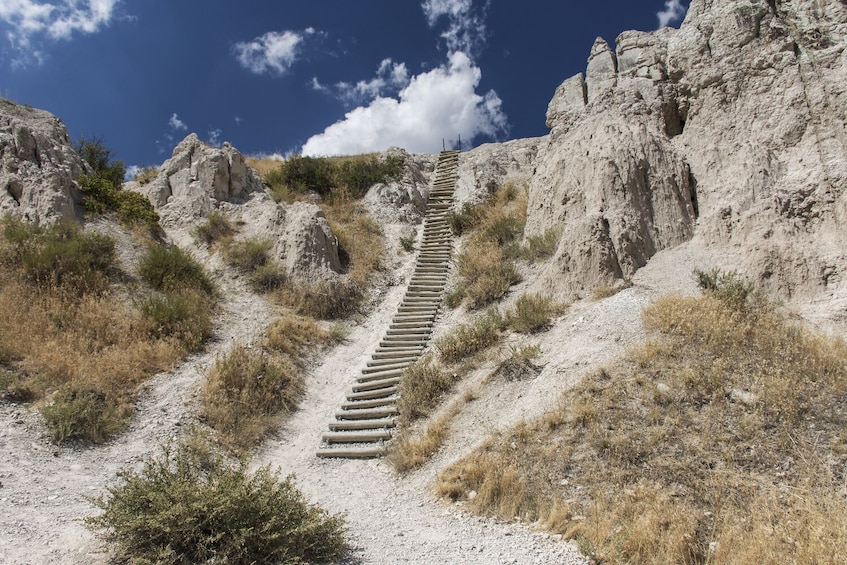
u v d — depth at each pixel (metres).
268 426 9.28
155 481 4.86
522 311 10.30
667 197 11.45
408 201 20.64
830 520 4.77
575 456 6.37
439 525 5.91
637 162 11.77
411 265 16.75
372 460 8.34
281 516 4.71
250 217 17.06
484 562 4.85
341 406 10.06
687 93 13.03
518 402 7.91
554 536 5.43
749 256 9.52
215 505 4.53
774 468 5.66
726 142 11.69
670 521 5.17
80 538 4.70
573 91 15.66
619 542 5.02
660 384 6.93
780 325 7.75
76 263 11.50
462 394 8.84
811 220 9.79
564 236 11.22
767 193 10.25
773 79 11.48
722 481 5.58
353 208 19.64
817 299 8.73
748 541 4.73
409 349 11.62
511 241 14.62
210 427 8.77
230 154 18.50
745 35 12.09
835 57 10.84
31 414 7.73
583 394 7.11
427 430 8.30
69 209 13.45
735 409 6.39
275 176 20.61
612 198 11.43
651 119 13.02
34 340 9.27
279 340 11.70
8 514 5.17
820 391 6.49
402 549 5.18
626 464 6.04
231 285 14.00
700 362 7.14
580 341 8.71
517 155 22.56
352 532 5.68
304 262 14.45
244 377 9.94
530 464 6.53
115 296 11.62
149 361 10.01
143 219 15.02
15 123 14.10
